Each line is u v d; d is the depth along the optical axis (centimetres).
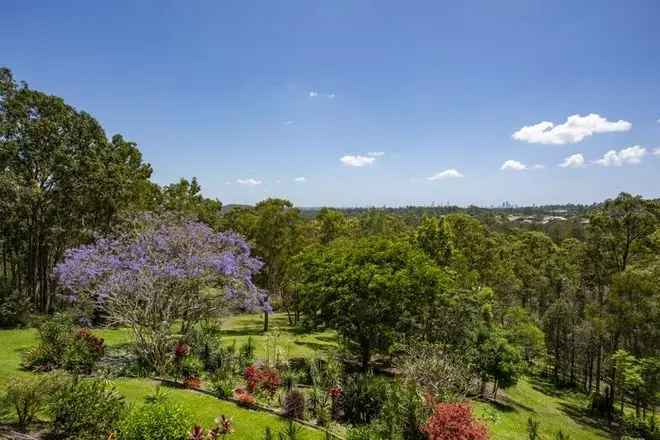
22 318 2130
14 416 902
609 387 2833
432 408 1075
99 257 1695
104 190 2667
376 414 1180
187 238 1742
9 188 2281
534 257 4444
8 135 2339
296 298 2605
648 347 2364
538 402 2411
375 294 1872
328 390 1370
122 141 3056
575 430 2025
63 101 2562
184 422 873
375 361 2336
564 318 3056
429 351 1577
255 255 3069
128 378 1365
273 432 1044
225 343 2222
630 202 2744
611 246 2833
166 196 3606
